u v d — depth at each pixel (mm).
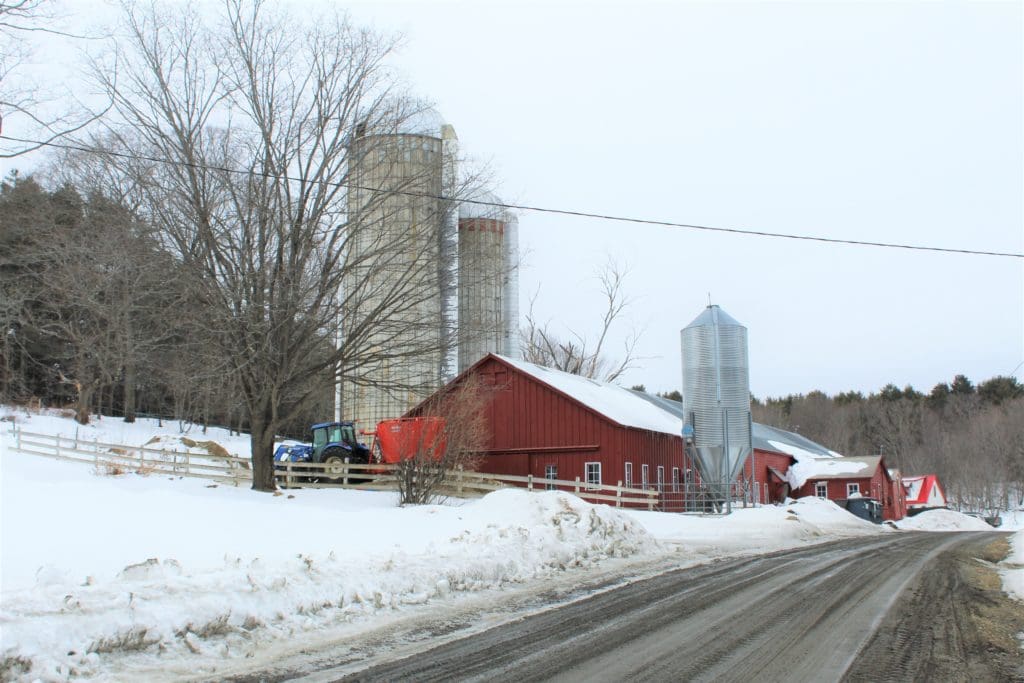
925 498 72188
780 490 51344
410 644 8492
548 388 34656
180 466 30359
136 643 7711
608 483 32844
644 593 12250
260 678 7102
